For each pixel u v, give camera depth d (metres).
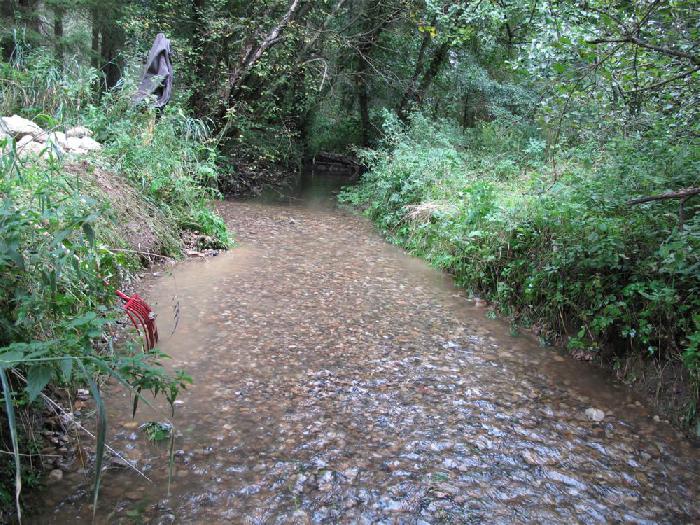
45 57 7.49
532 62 4.28
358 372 4.00
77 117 6.98
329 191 14.02
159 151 7.02
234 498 2.61
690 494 2.87
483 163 9.71
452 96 14.62
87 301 3.38
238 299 5.33
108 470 2.75
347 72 15.40
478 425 3.40
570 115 5.06
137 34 11.87
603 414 3.63
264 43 11.88
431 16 13.28
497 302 5.65
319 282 6.11
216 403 3.44
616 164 5.16
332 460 2.95
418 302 5.68
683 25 3.74
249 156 13.65
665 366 3.93
